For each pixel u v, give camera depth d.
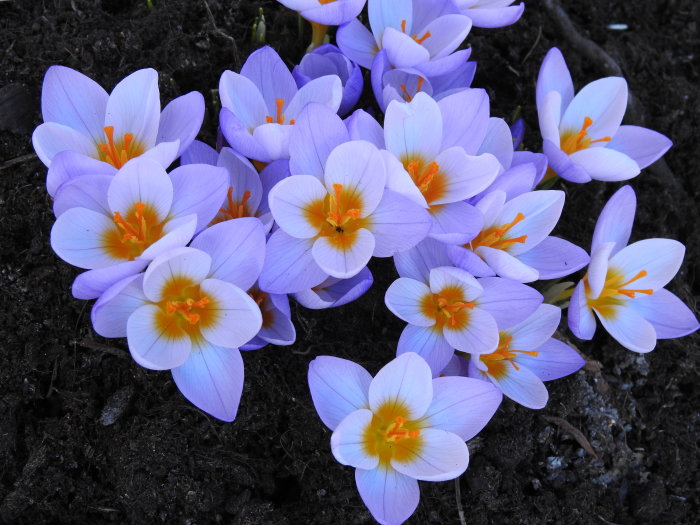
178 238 0.23
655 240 0.29
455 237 0.25
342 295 0.27
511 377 0.27
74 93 0.27
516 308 0.26
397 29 0.31
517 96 0.36
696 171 0.37
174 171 0.25
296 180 0.25
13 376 0.27
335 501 0.27
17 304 0.28
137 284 0.24
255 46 0.33
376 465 0.25
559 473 0.30
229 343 0.24
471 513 0.28
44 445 0.26
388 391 0.25
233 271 0.25
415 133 0.27
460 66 0.30
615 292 0.28
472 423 0.25
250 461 0.27
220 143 0.28
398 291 0.26
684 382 0.33
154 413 0.27
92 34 0.32
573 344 0.32
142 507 0.26
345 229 0.26
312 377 0.24
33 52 0.31
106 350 0.27
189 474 0.26
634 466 0.31
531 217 0.27
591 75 0.38
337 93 0.27
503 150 0.29
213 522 0.26
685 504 0.31
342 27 0.29
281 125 0.25
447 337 0.26
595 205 0.35
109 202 0.24
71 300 0.28
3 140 0.30
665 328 0.29
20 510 0.26
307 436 0.27
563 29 0.38
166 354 0.24
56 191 0.24
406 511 0.24
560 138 0.32
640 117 0.37
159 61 0.32
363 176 0.26
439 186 0.27
